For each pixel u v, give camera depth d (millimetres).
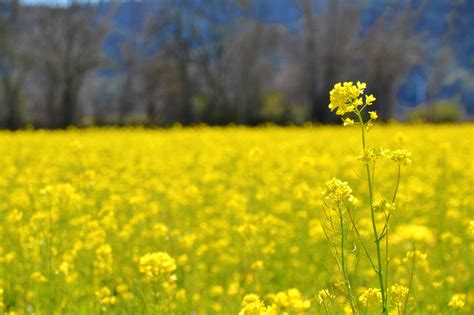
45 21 55281
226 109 57688
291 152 18016
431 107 57188
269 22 60719
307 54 59875
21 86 54656
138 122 53062
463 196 11477
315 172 12992
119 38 69312
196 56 59312
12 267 6930
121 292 6523
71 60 56031
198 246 8523
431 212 10047
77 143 15430
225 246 7922
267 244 8391
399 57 62719
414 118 57000
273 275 7387
